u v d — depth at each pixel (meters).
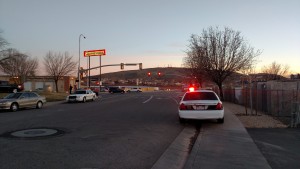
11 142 9.73
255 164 7.23
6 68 48.56
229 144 9.42
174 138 10.88
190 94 14.69
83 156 8.02
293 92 17.53
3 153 8.25
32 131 12.04
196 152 8.40
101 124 14.20
